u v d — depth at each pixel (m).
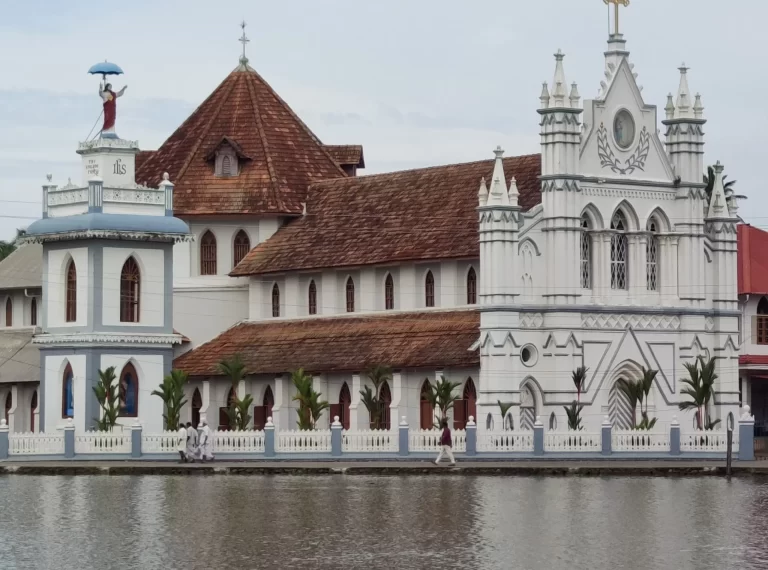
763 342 120.50
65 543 61.59
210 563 57.22
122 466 88.44
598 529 64.38
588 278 103.38
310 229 116.31
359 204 115.56
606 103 104.12
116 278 106.56
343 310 112.75
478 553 58.88
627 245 105.06
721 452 95.00
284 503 72.81
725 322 107.62
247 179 119.38
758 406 123.31
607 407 103.12
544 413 101.12
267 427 93.19
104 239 106.12
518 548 59.94
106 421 102.00
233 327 117.69
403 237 109.31
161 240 107.69
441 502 72.94
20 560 58.19
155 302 107.81
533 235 101.25
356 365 105.75
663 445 94.50
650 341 104.88
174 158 122.19
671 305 105.94
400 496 75.44
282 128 122.88
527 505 71.81
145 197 108.38
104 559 58.19
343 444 93.38
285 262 114.38
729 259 108.12
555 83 101.94
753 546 60.38
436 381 100.62
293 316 115.38
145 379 107.00
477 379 100.94
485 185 101.44
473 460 92.50
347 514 68.88
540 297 101.50
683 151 106.69
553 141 101.75
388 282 110.31
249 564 56.97
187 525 65.88
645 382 102.25
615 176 104.00
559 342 101.06
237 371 105.31
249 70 126.06
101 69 109.81
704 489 78.81
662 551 59.25
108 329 106.12
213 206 118.38
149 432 97.19
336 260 111.50
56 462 91.62
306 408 99.88
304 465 88.94
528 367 100.81
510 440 93.19
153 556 58.69
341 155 126.38
